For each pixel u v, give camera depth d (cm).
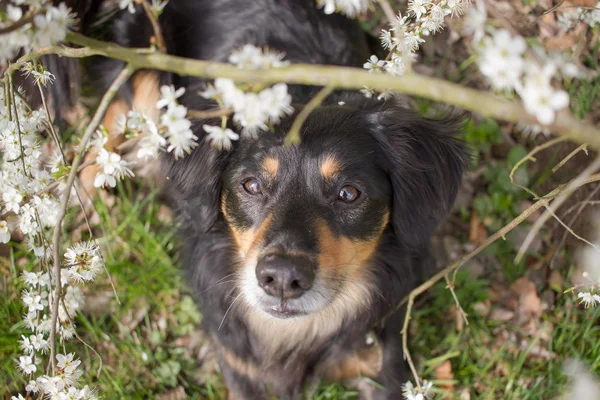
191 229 64
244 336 63
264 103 38
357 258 57
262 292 53
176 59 39
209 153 58
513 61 33
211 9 74
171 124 40
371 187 56
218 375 69
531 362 69
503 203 76
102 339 69
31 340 53
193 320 71
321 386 67
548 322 70
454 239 75
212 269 62
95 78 76
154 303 71
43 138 74
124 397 65
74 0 71
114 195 75
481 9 38
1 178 47
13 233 71
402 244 61
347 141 56
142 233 72
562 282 73
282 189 55
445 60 83
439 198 60
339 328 63
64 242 71
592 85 79
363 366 65
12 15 40
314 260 53
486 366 68
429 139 60
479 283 72
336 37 72
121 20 76
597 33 80
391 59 50
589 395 64
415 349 70
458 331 71
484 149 78
